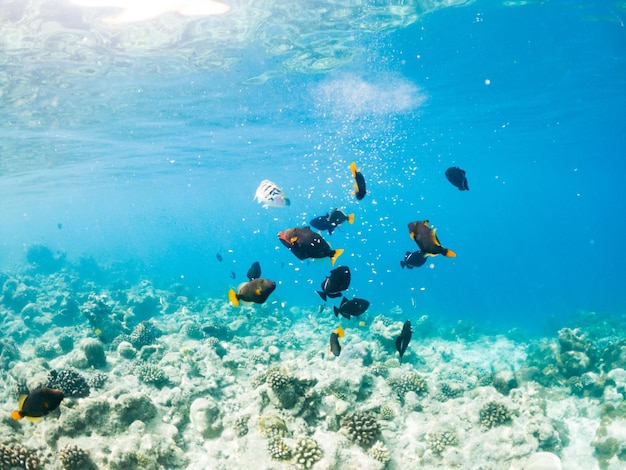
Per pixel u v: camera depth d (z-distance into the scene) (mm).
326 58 17391
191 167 40562
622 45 17688
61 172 35438
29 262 35531
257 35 14766
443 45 16828
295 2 12875
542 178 78438
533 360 14383
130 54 15078
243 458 6559
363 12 13805
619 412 8391
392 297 36062
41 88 17109
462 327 20453
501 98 24859
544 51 18000
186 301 22812
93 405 6996
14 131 22422
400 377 9656
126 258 64375
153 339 13062
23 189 42188
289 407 7391
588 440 8594
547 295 37312
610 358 12352
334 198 75438
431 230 3963
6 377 11055
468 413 8398
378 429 7035
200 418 7480
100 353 10578
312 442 6281
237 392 9445
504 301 34281
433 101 24641
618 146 47750
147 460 6297
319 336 17500
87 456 6258
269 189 5785
